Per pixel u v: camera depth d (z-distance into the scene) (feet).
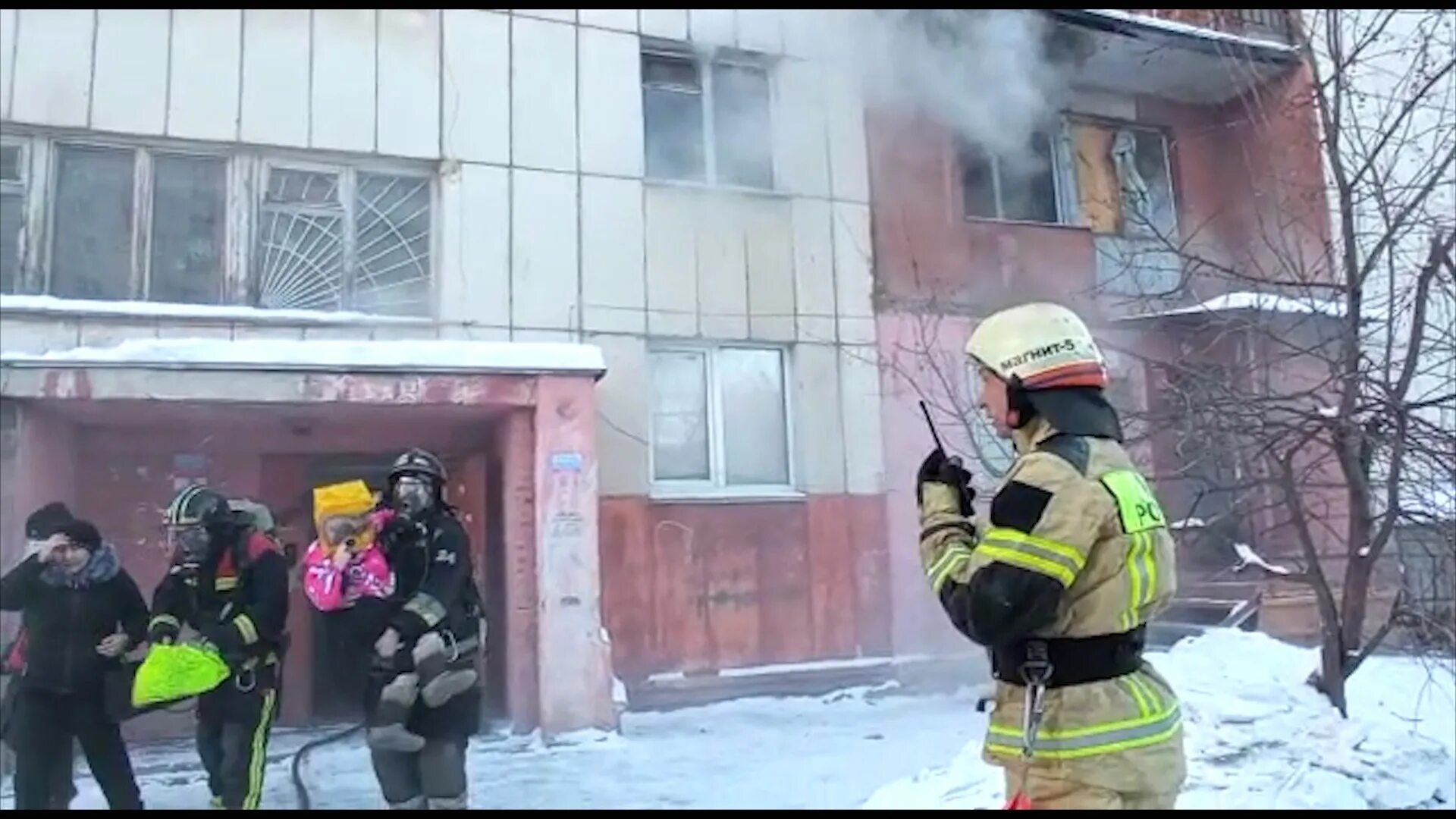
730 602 31.50
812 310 33.88
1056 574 7.64
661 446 32.24
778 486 33.35
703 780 21.97
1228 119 41.11
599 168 31.86
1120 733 7.77
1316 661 22.39
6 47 26.78
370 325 28.89
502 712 28.14
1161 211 41.29
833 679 32.07
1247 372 23.26
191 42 28.30
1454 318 21.63
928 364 33.32
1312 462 23.73
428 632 14.75
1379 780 18.21
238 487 28.63
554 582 26.76
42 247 26.76
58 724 16.38
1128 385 34.12
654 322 31.89
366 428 28.96
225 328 27.58
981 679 33.45
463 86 30.73
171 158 28.22
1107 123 40.83
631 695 29.81
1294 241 29.66
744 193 33.58
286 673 28.19
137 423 27.09
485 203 30.55
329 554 15.26
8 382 23.32
